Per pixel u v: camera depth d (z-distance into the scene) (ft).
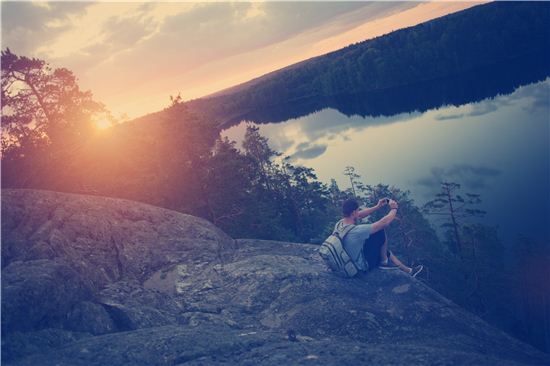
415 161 498.69
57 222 19.94
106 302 15.61
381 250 16.33
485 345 12.97
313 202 179.32
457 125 590.96
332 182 216.95
